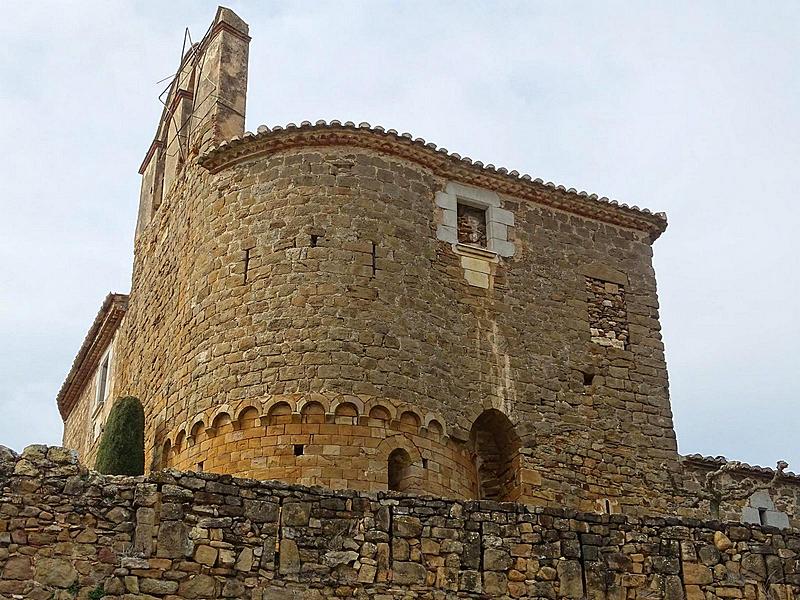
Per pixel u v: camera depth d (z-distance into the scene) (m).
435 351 25.14
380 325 24.44
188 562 15.01
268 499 15.73
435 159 27.02
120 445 26.17
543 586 16.52
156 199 32.06
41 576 14.39
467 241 27.61
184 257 27.39
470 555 16.38
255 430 23.27
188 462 24.22
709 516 27.47
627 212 29.91
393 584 15.84
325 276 24.62
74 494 14.91
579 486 26.28
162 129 32.88
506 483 26.02
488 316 26.80
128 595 14.59
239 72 29.28
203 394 24.38
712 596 17.11
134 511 15.07
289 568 15.45
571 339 27.83
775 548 17.73
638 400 28.08
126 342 32.56
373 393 23.61
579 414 27.08
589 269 29.00
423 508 16.44
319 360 23.70
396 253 25.47
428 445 23.94
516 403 26.25
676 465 27.70
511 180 28.28
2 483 14.70
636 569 17.02
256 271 25.00
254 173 26.20
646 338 28.97
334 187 25.62
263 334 24.20
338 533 15.88
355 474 22.75
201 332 25.20
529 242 28.34
